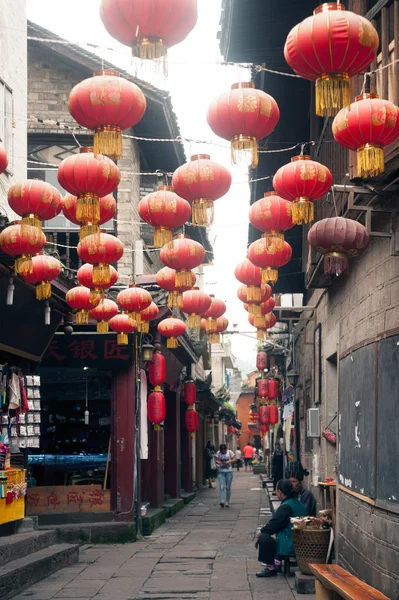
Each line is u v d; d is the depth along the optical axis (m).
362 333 8.73
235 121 6.44
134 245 16.91
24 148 11.81
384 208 7.55
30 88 16.75
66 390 20.08
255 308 11.34
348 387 9.40
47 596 9.39
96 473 17.72
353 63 5.27
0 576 9.00
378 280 7.98
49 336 13.17
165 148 18.33
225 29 11.18
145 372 16.39
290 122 14.15
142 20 5.38
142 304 11.70
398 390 6.90
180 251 9.06
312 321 14.89
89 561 12.19
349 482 9.18
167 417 22.23
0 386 11.08
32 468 17.75
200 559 12.20
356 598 6.11
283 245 8.55
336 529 10.19
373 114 5.82
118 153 6.46
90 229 7.49
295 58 5.31
